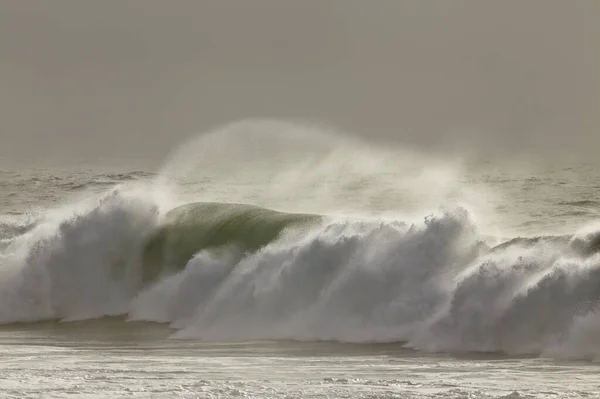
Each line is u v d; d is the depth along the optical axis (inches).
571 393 1846.7
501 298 2573.8
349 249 3019.2
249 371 2209.6
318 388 1935.3
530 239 2824.8
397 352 2541.8
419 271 2871.6
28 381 2047.2
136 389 1926.7
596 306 2431.1
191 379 2086.6
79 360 2464.3
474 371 2167.8
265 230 3553.2
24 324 3518.7
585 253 2647.6
